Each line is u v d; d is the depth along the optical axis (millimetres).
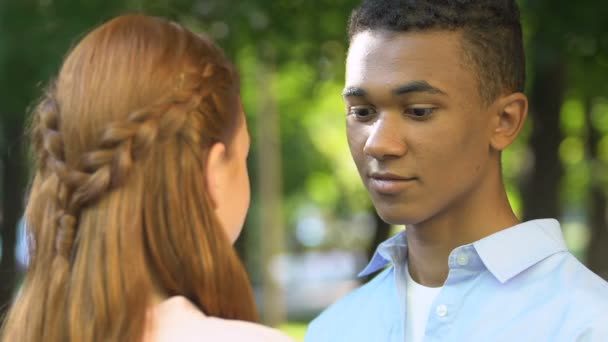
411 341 2271
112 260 1592
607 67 8898
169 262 1642
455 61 2037
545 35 7242
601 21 7184
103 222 1603
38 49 7645
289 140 21562
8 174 10109
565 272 2162
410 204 2061
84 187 1595
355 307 2488
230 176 1772
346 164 23219
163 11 7711
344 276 36469
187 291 1690
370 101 2068
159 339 1631
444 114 2033
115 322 1588
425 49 2029
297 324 20969
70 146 1633
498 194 2188
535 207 8953
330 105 18062
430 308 2199
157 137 1623
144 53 1646
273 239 17547
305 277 37469
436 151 2033
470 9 2057
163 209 1630
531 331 2107
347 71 2148
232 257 1699
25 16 7754
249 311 1741
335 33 8531
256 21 8039
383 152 2031
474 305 2168
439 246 2203
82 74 1650
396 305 2350
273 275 17625
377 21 2082
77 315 1600
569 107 14781
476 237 2170
